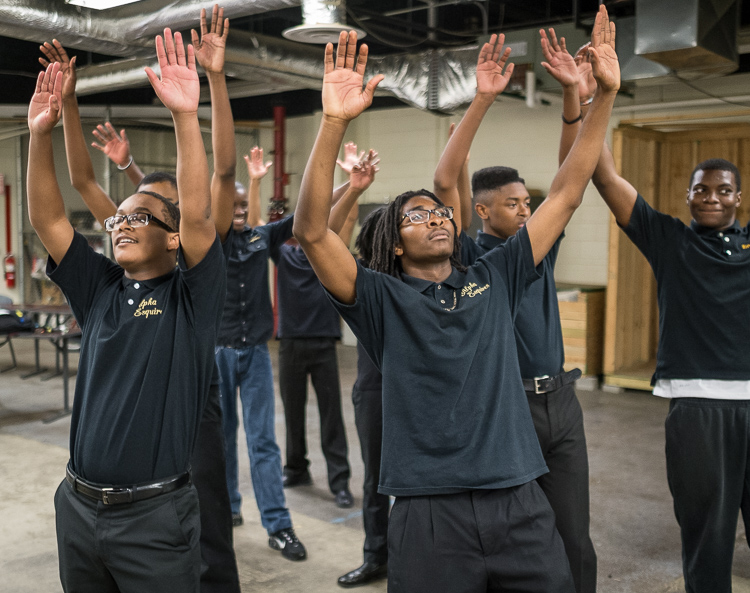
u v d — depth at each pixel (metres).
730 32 4.98
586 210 7.59
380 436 2.98
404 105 8.63
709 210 2.47
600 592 2.91
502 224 2.60
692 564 2.50
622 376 6.73
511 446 1.71
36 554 3.29
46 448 4.96
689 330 2.46
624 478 4.38
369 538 3.00
